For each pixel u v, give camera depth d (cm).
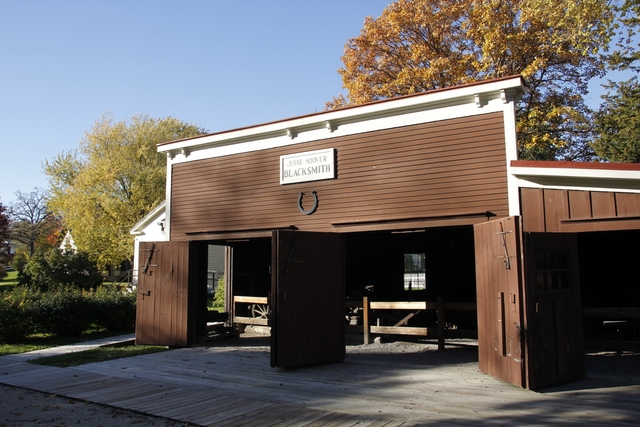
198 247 1341
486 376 800
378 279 1606
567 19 1595
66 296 1388
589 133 2398
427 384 752
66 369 932
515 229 707
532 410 598
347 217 1062
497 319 770
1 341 1238
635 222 783
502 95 913
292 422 580
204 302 1370
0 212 3375
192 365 950
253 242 1644
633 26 1534
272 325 875
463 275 1508
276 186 1173
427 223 970
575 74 2269
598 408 600
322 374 843
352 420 581
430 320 1429
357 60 2473
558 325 726
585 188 831
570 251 754
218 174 1274
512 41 2059
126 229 3075
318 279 940
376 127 1048
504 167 906
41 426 598
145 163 3275
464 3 2255
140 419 619
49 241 4844
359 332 1277
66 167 3653
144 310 1240
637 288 1380
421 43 2353
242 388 754
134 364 970
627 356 963
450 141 966
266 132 1183
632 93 2289
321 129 1120
